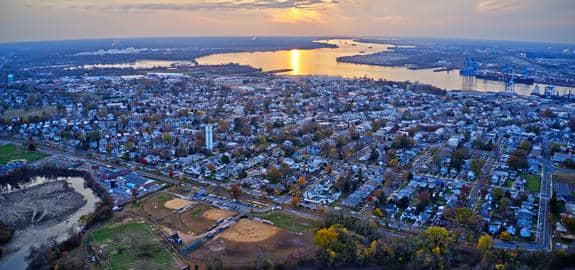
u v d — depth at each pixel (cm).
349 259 19912
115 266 19412
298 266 19688
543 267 19325
